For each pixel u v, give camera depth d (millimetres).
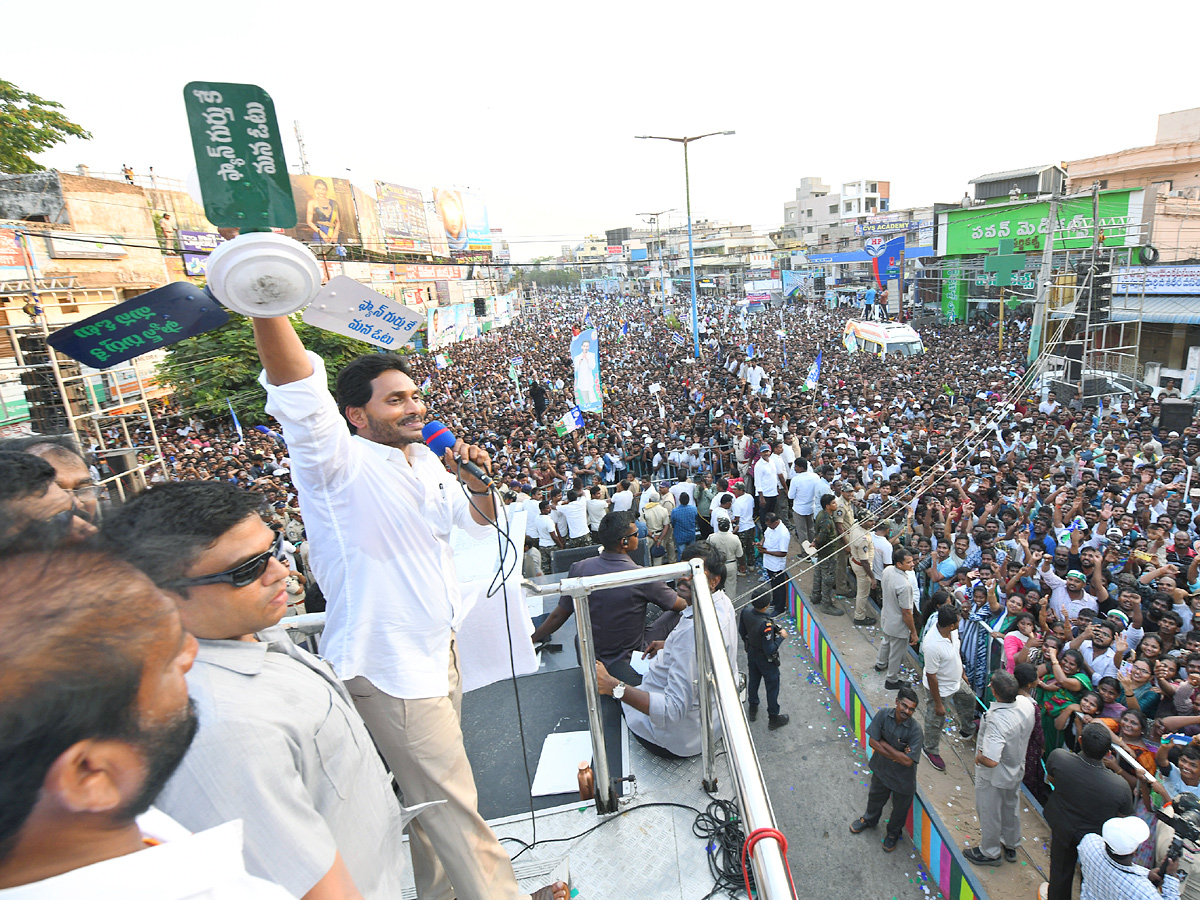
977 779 5523
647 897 2164
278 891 775
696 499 11211
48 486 1244
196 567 1228
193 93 1360
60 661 552
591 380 17328
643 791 2588
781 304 53469
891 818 5805
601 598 4242
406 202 46156
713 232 92625
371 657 1782
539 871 2240
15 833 566
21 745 524
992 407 15156
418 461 2047
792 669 8531
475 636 2424
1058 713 6082
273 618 1354
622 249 102000
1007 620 7074
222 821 1081
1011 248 30547
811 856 5922
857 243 55594
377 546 1763
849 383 20875
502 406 23672
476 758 2982
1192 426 12562
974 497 10344
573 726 3133
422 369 30641
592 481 11648
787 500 12242
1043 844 5766
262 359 1585
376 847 1445
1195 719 5242
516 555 2352
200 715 1114
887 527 9844
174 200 22188
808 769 6883
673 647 3018
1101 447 11852
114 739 601
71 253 17000
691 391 22953
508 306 70250
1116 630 6477
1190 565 7473
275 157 1441
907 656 8320
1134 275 19812
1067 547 8531
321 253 31797
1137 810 5180
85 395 8961
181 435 18047
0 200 17406
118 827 641
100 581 634
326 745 1311
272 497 11789
